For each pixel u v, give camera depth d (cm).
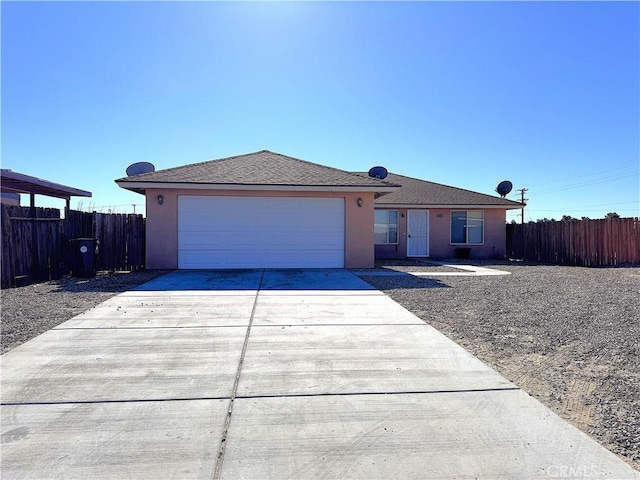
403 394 381
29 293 905
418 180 2362
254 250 1361
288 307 755
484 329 611
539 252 1916
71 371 434
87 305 770
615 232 1645
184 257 1338
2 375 422
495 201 2056
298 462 276
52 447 291
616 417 340
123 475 260
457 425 324
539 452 288
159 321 648
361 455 284
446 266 1606
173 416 338
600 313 721
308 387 396
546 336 576
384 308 752
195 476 261
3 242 962
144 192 1412
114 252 1309
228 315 690
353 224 1399
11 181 1168
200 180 1309
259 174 1409
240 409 351
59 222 1174
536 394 385
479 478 260
